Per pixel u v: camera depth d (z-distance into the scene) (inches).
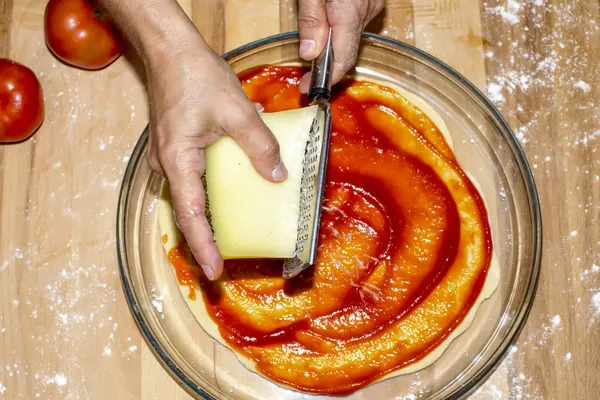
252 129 23.6
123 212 27.3
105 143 29.3
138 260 28.8
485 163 29.4
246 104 23.7
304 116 25.1
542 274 28.5
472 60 29.8
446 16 30.0
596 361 27.8
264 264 28.2
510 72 29.7
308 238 24.0
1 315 28.1
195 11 29.9
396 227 28.3
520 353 27.9
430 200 28.4
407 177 28.5
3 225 28.7
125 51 29.7
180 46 23.4
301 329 27.7
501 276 28.6
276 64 29.5
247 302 27.9
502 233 28.9
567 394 27.6
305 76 28.1
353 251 28.2
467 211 28.4
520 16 30.0
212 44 29.9
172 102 23.5
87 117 29.4
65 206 28.8
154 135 24.0
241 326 27.7
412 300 27.8
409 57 29.3
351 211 28.5
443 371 27.8
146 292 28.6
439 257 28.0
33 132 29.1
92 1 27.8
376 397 27.6
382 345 27.5
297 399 27.6
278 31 30.0
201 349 28.0
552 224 28.8
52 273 28.4
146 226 29.2
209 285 28.1
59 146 29.2
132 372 27.7
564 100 29.5
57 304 28.2
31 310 28.2
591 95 29.5
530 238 28.1
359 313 27.7
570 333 28.0
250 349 27.5
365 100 29.2
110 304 28.2
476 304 27.8
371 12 26.6
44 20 28.8
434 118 29.2
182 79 23.4
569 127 29.4
